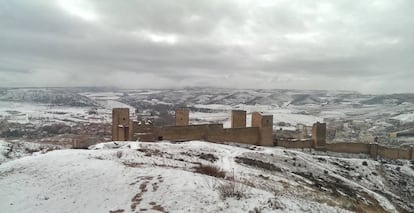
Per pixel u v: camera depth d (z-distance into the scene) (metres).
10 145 26.45
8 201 10.81
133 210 9.51
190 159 21.69
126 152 19.17
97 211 9.67
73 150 18.97
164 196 10.34
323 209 10.00
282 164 27.83
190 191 10.57
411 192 31.05
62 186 11.85
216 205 9.41
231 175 17.09
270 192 11.76
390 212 19.97
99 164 14.46
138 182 11.88
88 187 11.61
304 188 18.39
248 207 9.24
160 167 14.77
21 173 13.76
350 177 30.42
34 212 9.85
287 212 9.05
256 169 22.50
